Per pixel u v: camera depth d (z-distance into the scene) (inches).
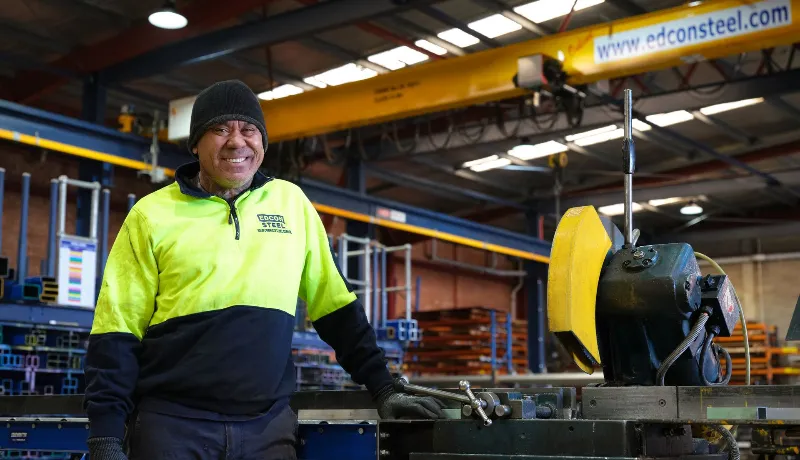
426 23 382.9
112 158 351.6
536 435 87.2
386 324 401.7
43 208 477.1
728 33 277.7
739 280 716.7
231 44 358.9
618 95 429.1
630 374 104.7
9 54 384.5
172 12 301.1
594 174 596.4
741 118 486.9
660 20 290.5
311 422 104.6
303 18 339.6
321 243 99.7
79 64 401.4
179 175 92.9
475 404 89.2
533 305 589.3
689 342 99.9
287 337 92.5
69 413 130.4
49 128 328.8
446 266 689.0
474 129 467.5
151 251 88.7
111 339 86.5
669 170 570.6
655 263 100.8
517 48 319.3
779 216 657.6
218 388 87.2
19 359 269.9
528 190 634.2
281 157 400.8
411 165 559.5
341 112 357.4
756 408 85.6
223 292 88.6
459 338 466.6
